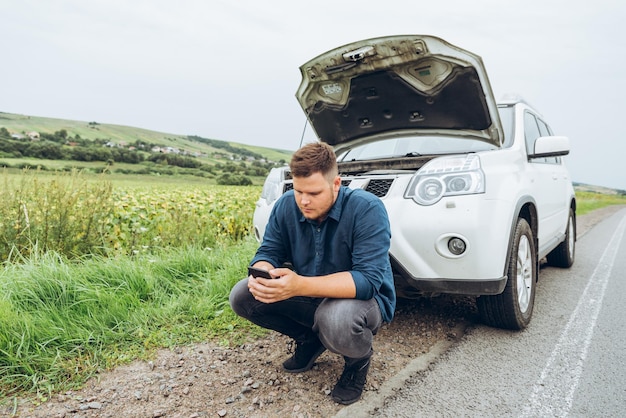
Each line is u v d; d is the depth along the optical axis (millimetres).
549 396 2129
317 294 1861
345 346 1932
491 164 2822
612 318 3307
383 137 3900
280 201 2193
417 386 2230
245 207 7090
